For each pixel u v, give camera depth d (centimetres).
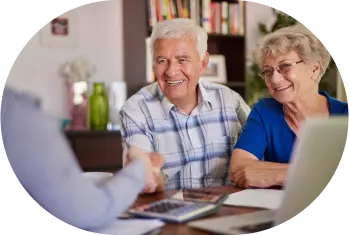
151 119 171
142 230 79
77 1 316
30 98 77
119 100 313
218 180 174
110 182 79
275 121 150
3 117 73
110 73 328
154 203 97
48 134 73
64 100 316
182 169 172
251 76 354
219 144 175
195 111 173
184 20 159
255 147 147
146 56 320
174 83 159
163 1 312
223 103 179
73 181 73
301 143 80
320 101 146
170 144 172
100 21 323
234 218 86
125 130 170
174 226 82
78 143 284
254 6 373
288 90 139
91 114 297
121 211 79
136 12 319
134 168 82
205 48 164
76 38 317
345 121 82
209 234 78
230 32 337
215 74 342
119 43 329
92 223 76
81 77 310
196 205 93
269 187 125
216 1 342
